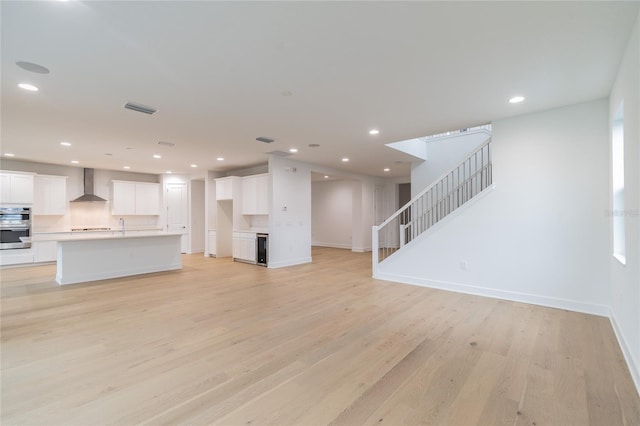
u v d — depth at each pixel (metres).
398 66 2.74
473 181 6.45
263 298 4.40
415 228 7.36
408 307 3.94
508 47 2.43
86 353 2.66
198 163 7.67
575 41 2.34
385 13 2.00
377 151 6.20
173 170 8.87
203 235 9.94
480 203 4.43
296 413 1.86
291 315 3.66
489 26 2.15
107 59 2.58
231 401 1.98
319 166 8.05
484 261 4.41
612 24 2.12
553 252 3.86
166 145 5.65
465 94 3.37
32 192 7.12
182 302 4.21
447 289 4.78
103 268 5.76
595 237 3.59
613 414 1.84
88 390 2.09
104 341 2.91
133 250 6.17
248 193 7.88
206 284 5.30
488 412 1.86
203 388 2.12
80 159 7.04
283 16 2.03
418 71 2.83
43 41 2.30
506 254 4.21
